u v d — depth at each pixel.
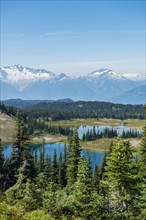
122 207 29.92
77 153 58.50
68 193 35.75
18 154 52.34
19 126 52.91
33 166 50.53
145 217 29.92
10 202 28.61
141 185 30.91
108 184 30.23
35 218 20.67
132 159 30.73
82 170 30.20
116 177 29.64
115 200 29.39
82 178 29.62
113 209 30.14
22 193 30.27
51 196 27.89
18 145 52.53
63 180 78.69
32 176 48.47
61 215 26.56
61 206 26.98
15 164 52.44
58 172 79.31
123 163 29.70
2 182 53.94
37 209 25.84
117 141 31.00
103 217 28.52
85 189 28.81
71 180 56.81
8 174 53.66
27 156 50.75
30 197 28.39
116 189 30.11
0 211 19.89
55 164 80.25
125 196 29.33
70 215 27.36
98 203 28.61
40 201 29.00
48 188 38.16
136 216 29.97
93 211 28.12
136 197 30.48
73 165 57.81
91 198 28.59
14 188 31.75
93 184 30.14
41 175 46.59
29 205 27.25
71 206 28.03
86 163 31.33
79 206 28.28
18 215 20.09
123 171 29.47
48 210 26.42
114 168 29.94
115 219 28.80
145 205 30.34
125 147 30.33
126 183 29.81
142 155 39.66
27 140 52.81
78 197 28.44
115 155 30.02
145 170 37.81
